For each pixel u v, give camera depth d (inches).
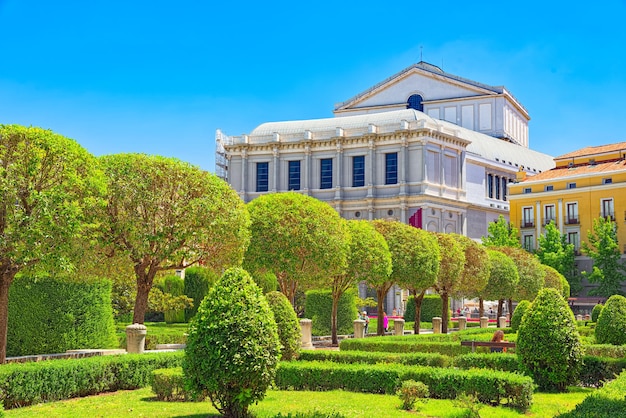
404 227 1665.8
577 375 795.4
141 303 1162.6
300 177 3604.8
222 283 600.1
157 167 1144.2
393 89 4884.4
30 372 702.5
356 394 764.6
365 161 3472.0
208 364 572.1
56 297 1069.8
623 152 3203.7
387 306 3238.2
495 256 2103.8
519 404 667.4
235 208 1203.2
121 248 1116.5
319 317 1833.2
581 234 3075.8
